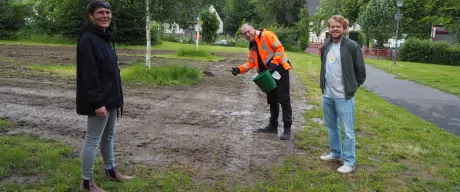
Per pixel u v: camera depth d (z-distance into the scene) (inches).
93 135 130.9
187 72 418.9
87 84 120.6
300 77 499.8
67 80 386.9
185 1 429.4
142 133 214.7
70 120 235.0
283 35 1510.8
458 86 487.2
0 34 1007.6
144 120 244.2
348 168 166.6
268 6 2012.8
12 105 267.1
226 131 227.5
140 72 407.2
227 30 2689.5
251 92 368.8
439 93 425.4
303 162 177.3
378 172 168.6
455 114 312.3
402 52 1115.3
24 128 214.7
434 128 254.1
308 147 199.0
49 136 201.5
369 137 225.3
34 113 248.4
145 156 178.1
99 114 124.6
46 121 230.5
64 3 1015.6
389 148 203.8
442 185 156.7
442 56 1087.6
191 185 147.9
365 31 1251.2
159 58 701.3
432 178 164.4
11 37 1018.1
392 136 228.1
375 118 274.8
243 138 214.1
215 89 375.9
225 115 268.7
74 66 505.4
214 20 1509.6
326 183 154.6
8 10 1027.9
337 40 163.5
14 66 473.7
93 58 121.2
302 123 252.7
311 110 294.8
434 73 659.4
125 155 178.1
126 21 1050.7
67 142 192.4
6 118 233.1
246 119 259.8
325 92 170.6
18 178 146.6
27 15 1093.8
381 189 150.6
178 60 673.0
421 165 180.4
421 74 627.5
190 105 295.9
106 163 145.7
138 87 365.7
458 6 1026.1
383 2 1203.2
